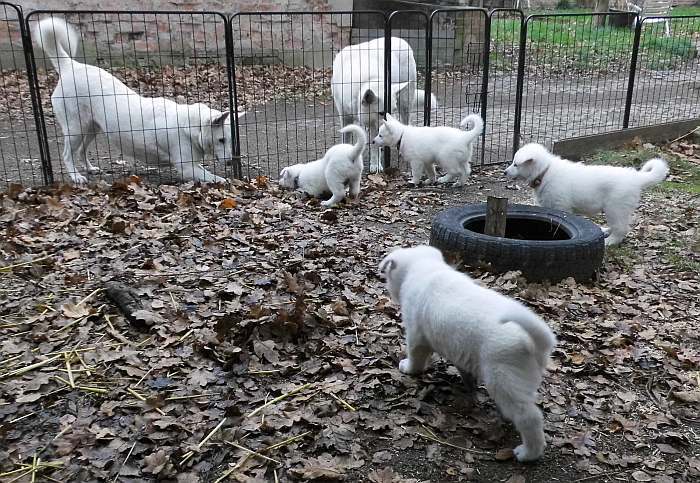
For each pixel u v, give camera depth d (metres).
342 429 2.93
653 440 2.96
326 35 14.69
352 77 8.24
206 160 7.68
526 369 2.59
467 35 13.84
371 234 5.59
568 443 2.88
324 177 6.49
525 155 5.49
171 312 3.88
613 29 14.46
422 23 14.06
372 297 4.24
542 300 4.19
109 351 3.48
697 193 7.01
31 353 3.47
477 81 10.37
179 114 7.19
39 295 4.11
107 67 12.62
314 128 9.98
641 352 3.67
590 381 3.39
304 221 5.80
